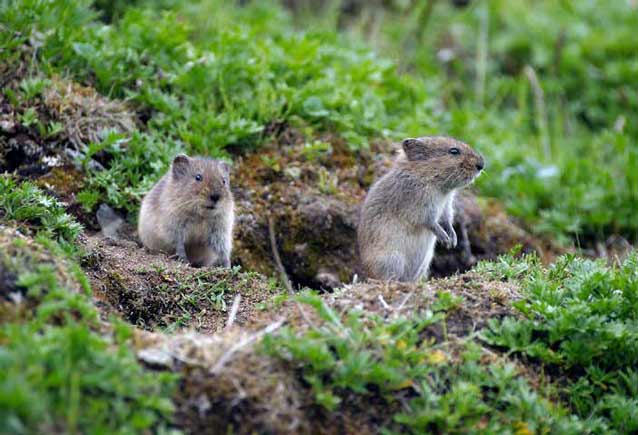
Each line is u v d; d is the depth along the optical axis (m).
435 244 13.98
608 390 8.70
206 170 11.80
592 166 16.52
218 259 12.09
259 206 13.38
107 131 12.77
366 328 8.23
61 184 12.23
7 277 7.81
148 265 10.67
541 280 9.37
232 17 17.11
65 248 9.73
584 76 19.56
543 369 8.68
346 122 14.34
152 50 14.17
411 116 15.84
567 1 21.41
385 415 7.76
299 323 8.46
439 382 8.00
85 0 14.43
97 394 6.77
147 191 12.48
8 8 13.08
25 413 6.25
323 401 7.49
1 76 12.79
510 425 7.88
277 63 14.74
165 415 7.02
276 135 14.20
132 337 7.74
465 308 8.95
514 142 17.28
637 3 20.78
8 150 12.27
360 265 13.23
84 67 13.65
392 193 12.23
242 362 7.64
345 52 16.28
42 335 7.26
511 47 20.38
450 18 21.17
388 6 21.34
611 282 9.30
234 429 7.28
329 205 13.61
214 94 14.17
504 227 14.95
